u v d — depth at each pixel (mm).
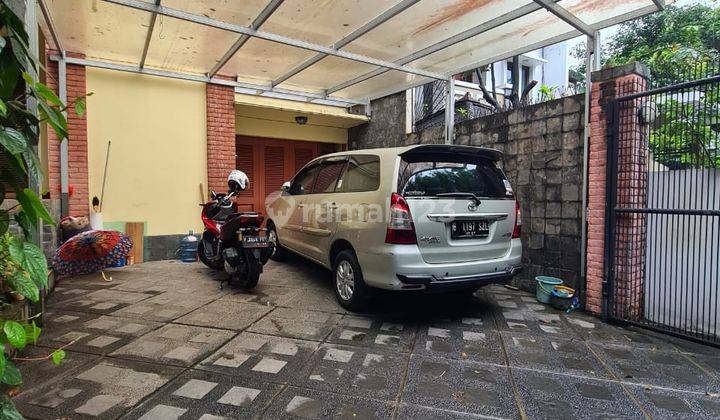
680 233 3945
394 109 8109
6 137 1385
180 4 4340
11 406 1430
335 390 2678
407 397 2617
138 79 6488
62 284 5133
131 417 2324
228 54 5746
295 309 4289
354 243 4102
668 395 2713
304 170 5758
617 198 4117
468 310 4418
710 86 3559
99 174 6250
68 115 5879
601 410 2521
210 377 2799
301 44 5293
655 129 4031
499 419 2402
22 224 1671
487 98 9352
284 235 6094
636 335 3773
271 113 7961
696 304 3814
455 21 4758
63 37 5305
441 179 3975
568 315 4305
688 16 12117
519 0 4293
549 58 15836
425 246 3703
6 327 1443
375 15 4648
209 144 7000
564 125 4828
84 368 2881
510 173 5492
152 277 5551
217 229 5496
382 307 4449
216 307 4285
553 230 4949
